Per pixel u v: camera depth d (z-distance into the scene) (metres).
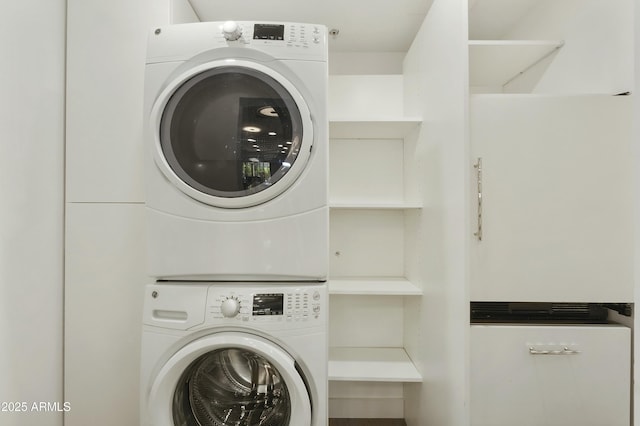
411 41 1.92
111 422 1.33
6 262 1.11
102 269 1.34
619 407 1.16
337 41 1.92
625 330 1.16
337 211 2.00
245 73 1.10
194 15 1.63
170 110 1.11
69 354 1.33
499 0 1.53
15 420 1.14
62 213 1.34
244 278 1.13
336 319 1.98
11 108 1.12
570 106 1.19
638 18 0.61
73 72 1.33
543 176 1.20
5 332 1.11
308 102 1.11
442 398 1.36
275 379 1.22
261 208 1.10
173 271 1.12
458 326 1.22
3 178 1.09
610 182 1.18
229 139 1.11
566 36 1.39
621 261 1.18
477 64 1.59
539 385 1.17
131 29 1.33
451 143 1.29
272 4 1.59
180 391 1.14
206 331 1.08
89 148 1.34
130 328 1.33
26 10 1.17
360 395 1.96
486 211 1.20
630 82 1.15
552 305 1.28
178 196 1.11
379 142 2.00
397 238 2.00
